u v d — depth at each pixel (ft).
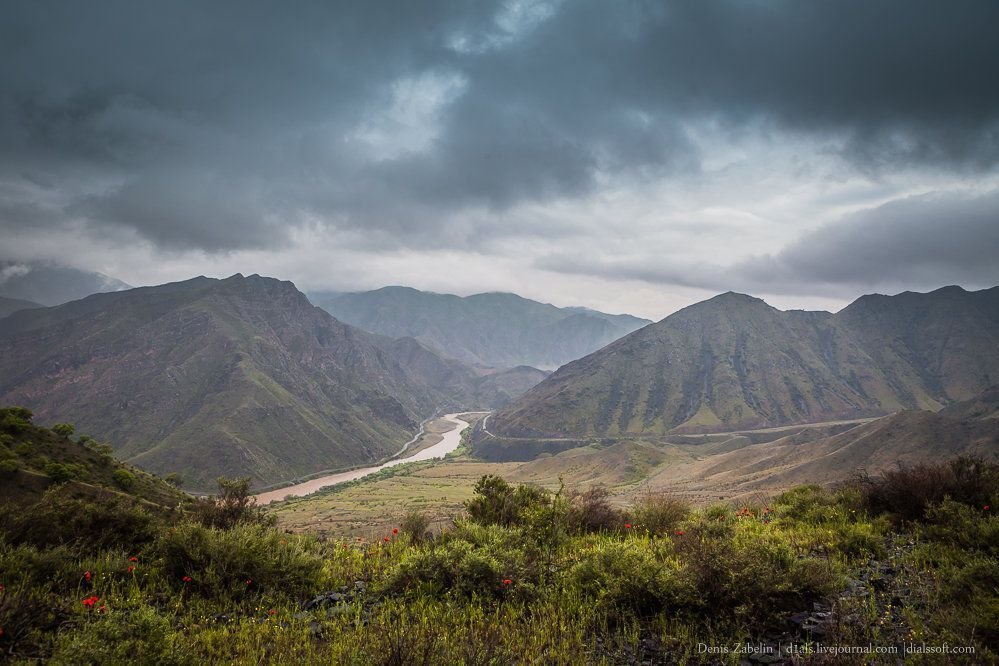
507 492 47.01
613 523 44.29
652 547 36.63
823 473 428.56
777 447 601.62
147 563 32.35
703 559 27.14
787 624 23.77
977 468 40.91
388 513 409.49
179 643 21.35
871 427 518.78
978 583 24.79
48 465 144.36
